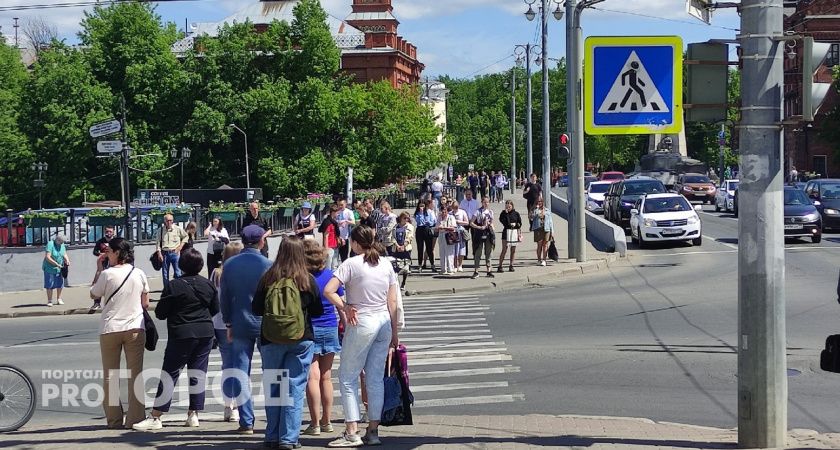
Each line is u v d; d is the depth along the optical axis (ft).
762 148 25.16
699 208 165.89
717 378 38.60
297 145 220.43
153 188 213.66
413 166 231.50
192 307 31.58
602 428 29.91
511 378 39.65
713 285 72.13
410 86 264.52
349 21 292.61
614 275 82.79
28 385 32.37
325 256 29.63
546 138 115.24
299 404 27.25
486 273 83.71
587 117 41.11
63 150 220.23
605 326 53.57
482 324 56.34
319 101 215.51
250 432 30.27
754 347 25.52
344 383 27.45
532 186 120.67
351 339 27.27
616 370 40.68
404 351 28.50
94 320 67.92
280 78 220.23
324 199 132.98
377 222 77.30
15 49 307.78
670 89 41.63
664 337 48.98
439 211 91.56
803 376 38.70
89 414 35.55
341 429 31.17
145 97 221.66
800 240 108.99
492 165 410.52
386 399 27.94
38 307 74.59
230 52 222.07
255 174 221.05
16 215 92.68
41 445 28.12
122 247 32.19
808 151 261.85
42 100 224.33
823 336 48.08
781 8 25.25
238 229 108.78
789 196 109.70
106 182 222.89
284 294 26.81
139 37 229.04
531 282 80.38
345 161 220.64
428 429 30.30
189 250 31.86
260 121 219.20
